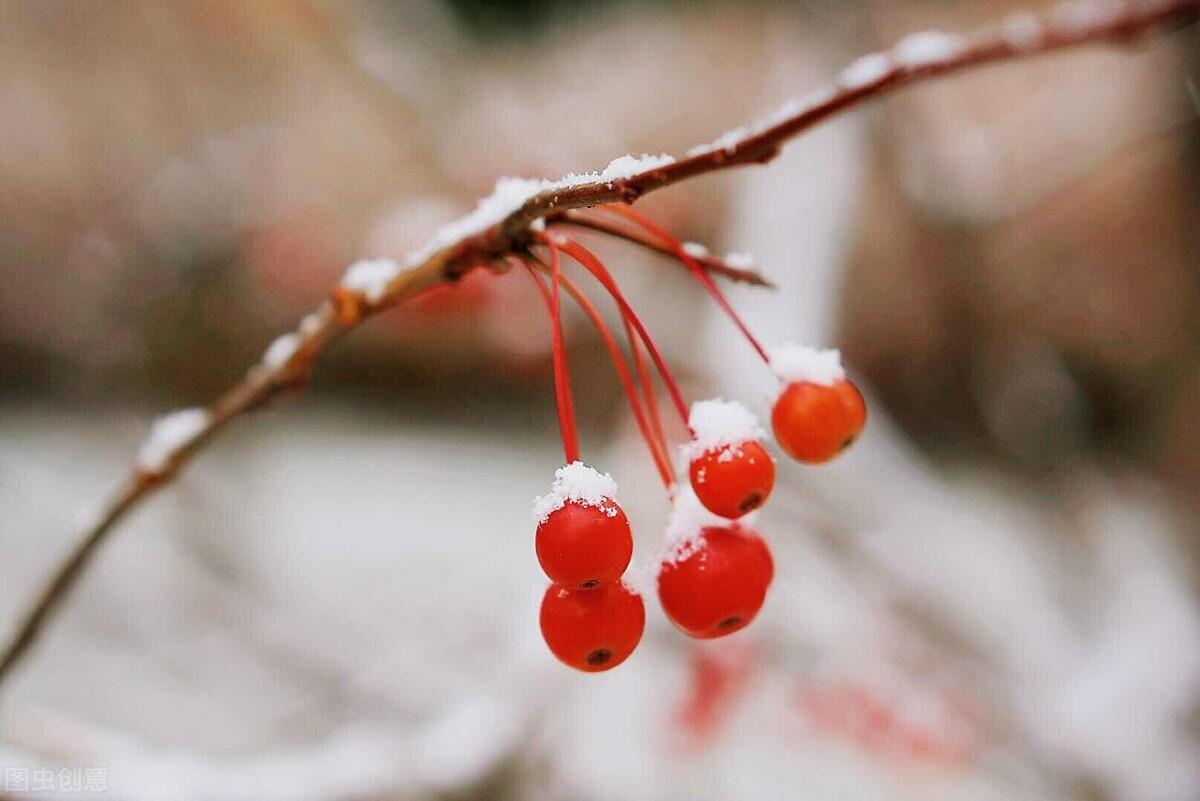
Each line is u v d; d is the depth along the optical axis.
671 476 0.19
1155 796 0.38
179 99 0.80
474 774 0.29
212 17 0.74
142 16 0.76
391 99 0.55
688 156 0.17
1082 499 0.55
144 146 0.86
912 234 0.58
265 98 0.80
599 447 0.96
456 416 1.07
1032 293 0.83
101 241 0.69
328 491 0.93
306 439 1.03
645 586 0.19
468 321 0.40
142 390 0.73
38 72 0.83
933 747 0.43
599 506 0.18
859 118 0.50
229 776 0.26
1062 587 0.54
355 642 0.60
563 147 0.54
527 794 0.34
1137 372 0.80
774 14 0.70
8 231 0.89
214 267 0.70
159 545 0.65
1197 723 0.41
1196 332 0.69
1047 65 0.78
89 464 0.84
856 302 0.82
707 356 0.44
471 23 0.95
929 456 0.85
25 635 0.23
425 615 0.69
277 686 0.59
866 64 0.19
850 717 0.44
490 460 1.01
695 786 0.50
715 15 0.94
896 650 0.45
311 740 0.51
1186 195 0.66
